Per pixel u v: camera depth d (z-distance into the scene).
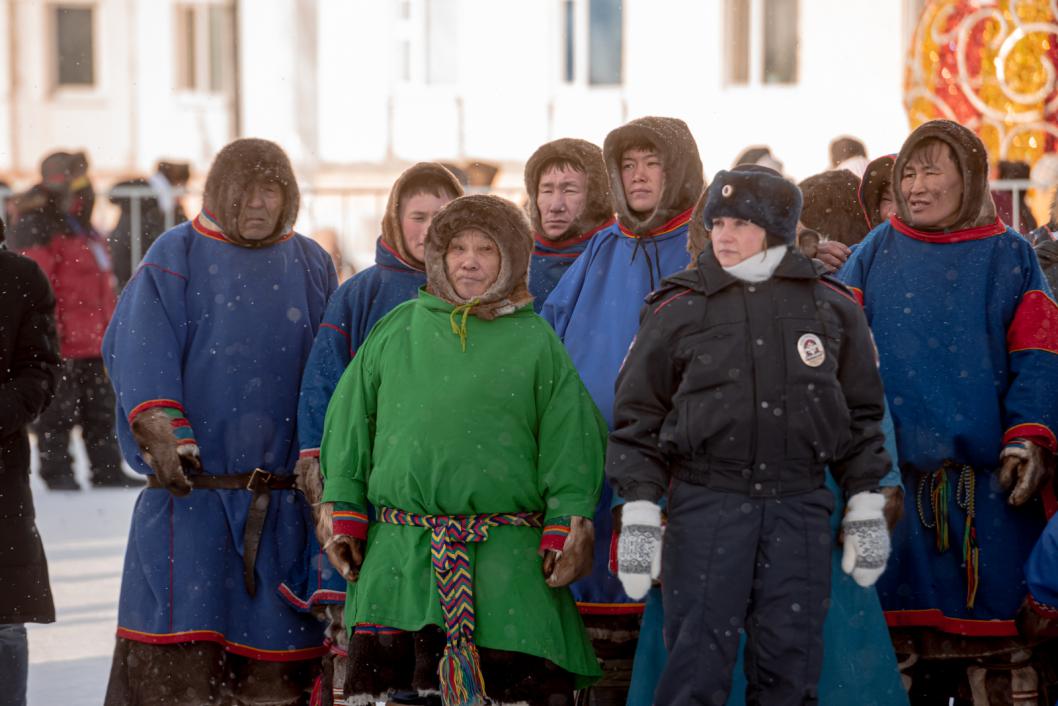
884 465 12.54
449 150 54.97
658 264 14.73
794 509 12.30
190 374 14.91
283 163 15.21
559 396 13.28
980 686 14.33
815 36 54.16
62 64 62.53
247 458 14.94
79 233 32.81
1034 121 26.30
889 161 16.11
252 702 14.94
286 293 15.26
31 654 19.19
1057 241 15.77
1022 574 14.08
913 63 26.91
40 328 15.80
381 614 12.95
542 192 16.02
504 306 13.39
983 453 14.03
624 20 54.81
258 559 14.86
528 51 54.91
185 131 61.34
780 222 12.48
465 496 12.88
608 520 14.39
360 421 13.47
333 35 55.03
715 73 54.72
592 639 14.39
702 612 12.25
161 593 14.64
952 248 14.25
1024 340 14.04
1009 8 26.02
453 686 12.51
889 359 14.21
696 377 12.38
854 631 12.98
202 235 15.19
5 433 15.16
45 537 27.31
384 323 13.76
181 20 61.09
